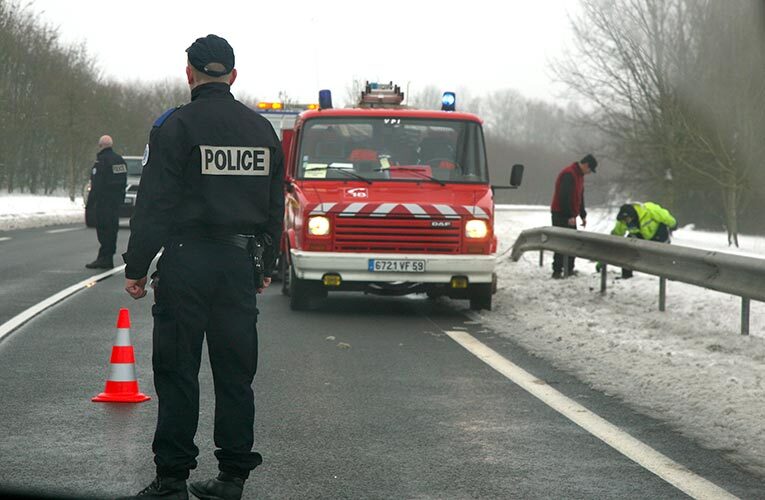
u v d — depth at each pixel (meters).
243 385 5.86
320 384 9.36
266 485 6.15
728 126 32.62
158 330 5.75
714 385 9.07
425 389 9.16
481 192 14.89
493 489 6.12
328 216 14.17
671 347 11.27
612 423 7.85
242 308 5.83
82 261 22.56
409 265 14.13
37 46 71.50
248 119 5.84
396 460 6.75
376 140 15.20
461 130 15.29
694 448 7.12
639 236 19.00
